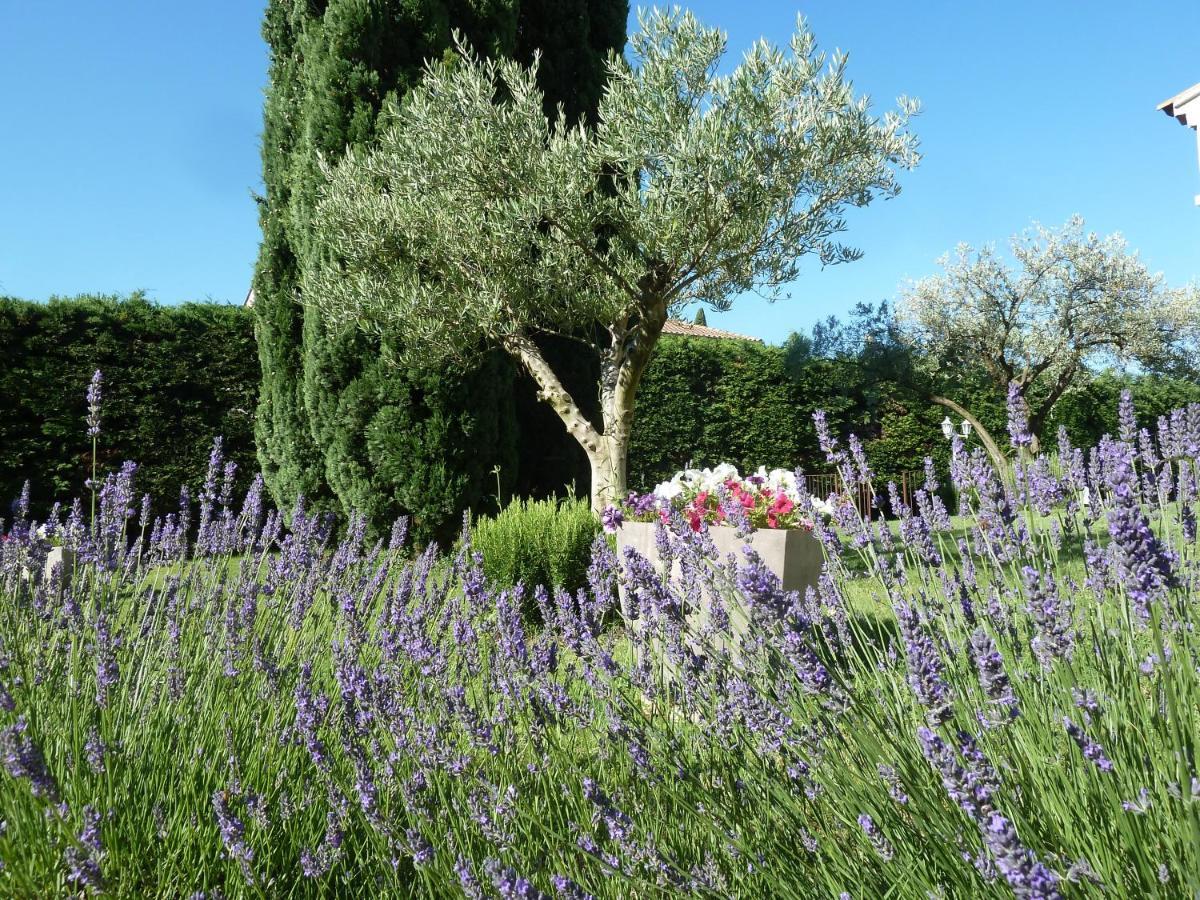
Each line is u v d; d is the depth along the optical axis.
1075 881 1.14
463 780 1.88
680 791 1.85
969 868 1.26
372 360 9.09
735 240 8.62
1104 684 1.64
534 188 8.59
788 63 8.24
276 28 10.27
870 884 1.43
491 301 8.62
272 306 9.79
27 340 10.20
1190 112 10.26
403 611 2.92
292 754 2.37
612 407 9.66
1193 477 2.11
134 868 1.89
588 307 9.38
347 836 2.01
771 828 1.66
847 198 8.95
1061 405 20.31
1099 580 1.82
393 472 9.05
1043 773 1.45
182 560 4.00
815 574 4.28
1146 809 1.20
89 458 10.50
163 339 10.99
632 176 9.27
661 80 8.48
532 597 6.10
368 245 8.73
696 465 15.27
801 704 1.78
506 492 9.93
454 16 10.00
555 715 2.20
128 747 2.15
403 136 8.68
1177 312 18.75
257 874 1.86
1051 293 19.06
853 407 17.31
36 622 3.05
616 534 5.36
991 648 1.16
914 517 2.24
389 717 2.08
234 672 2.62
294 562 3.57
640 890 1.63
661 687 2.38
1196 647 1.57
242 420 11.41
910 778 1.40
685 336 16.16
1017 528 2.12
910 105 8.77
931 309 19.72
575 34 11.25
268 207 10.23
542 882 1.66
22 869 1.81
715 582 2.38
